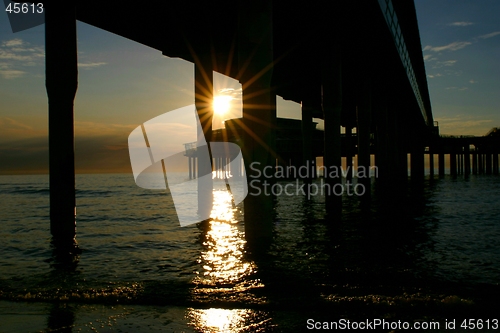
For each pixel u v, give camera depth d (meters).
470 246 12.34
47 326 6.09
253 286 8.05
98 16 19.75
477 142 92.69
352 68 32.09
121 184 66.12
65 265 10.44
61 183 14.15
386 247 12.25
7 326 6.10
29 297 7.47
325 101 23.28
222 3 18.86
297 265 9.90
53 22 13.89
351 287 7.89
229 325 6.07
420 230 15.80
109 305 7.02
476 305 6.84
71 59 14.11
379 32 23.83
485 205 26.05
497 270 9.30
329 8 19.77
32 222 20.56
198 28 21.95
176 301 7.18
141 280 8.70
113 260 11.02
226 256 11.27
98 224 18.98
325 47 23.36
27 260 11.16
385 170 41.91
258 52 13.36
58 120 14.09
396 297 7.23
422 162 89.62
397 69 33.50
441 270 9.30
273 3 19.00
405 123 69.88
